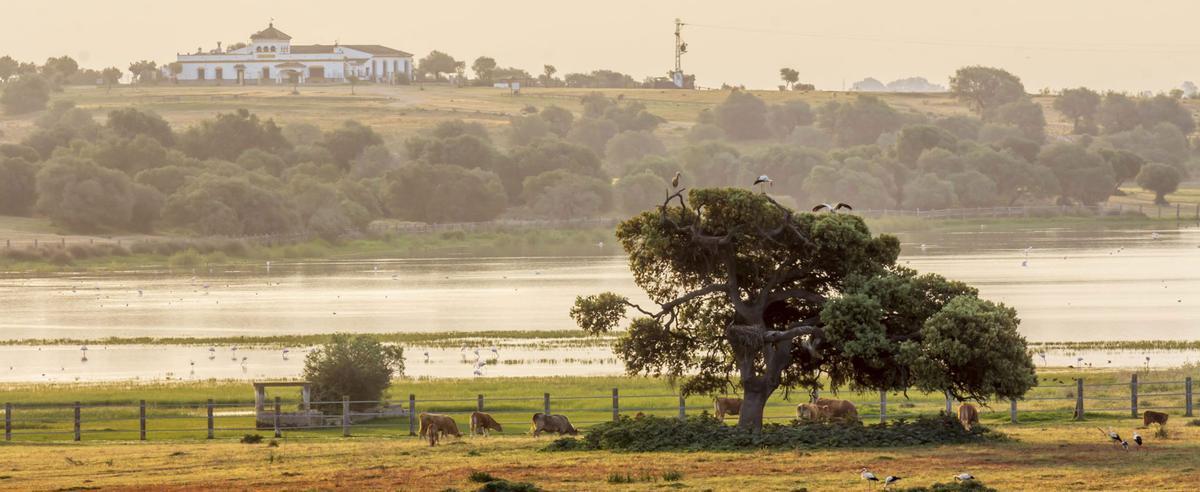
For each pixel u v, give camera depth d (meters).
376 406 168.12
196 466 118.62
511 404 175.00
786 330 132.88
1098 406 159.88
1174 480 99.62
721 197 131.25
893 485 99.06
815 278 136.12
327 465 117.12
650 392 186.38
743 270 134.88
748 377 133.88
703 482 102.88
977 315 123.25
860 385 135.38
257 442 141.25
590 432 130.12
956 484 97.31
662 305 136.12
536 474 108.62
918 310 128.62
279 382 162.00
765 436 125.81
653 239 132.88
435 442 133.62
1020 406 162.75
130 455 127.94
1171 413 152.62
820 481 102.38
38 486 106.44
